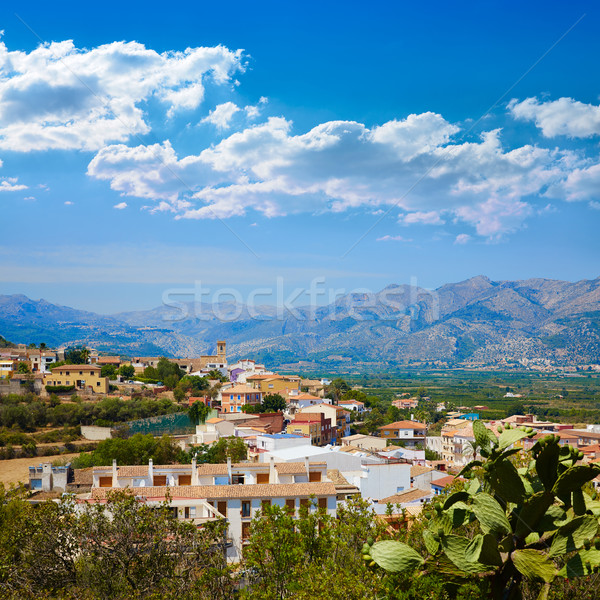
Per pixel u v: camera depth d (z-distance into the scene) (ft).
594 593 53.31
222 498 171.42
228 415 467.11
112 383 620.49
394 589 54.13
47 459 389.39
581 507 45.37
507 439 46.60
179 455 318.24
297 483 183.32
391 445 420.36
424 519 64.69
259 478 204.23
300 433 409.69
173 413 480.64
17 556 100.63
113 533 99.40
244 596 82.58
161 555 95.81
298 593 69.97
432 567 49.96
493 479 46.80
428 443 511.40
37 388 525.34
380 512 192.24
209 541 100.32
